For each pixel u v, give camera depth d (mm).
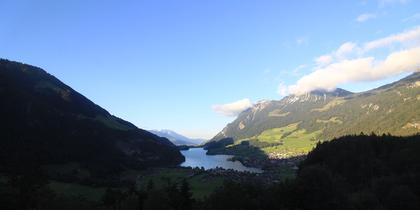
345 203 100750
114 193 111438
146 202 93000
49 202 91750
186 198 101875
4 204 90625
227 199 92812
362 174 131750
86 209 91250
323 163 148375
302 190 101188
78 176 163375
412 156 133875
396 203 103750
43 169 157000
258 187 107812
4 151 163375
